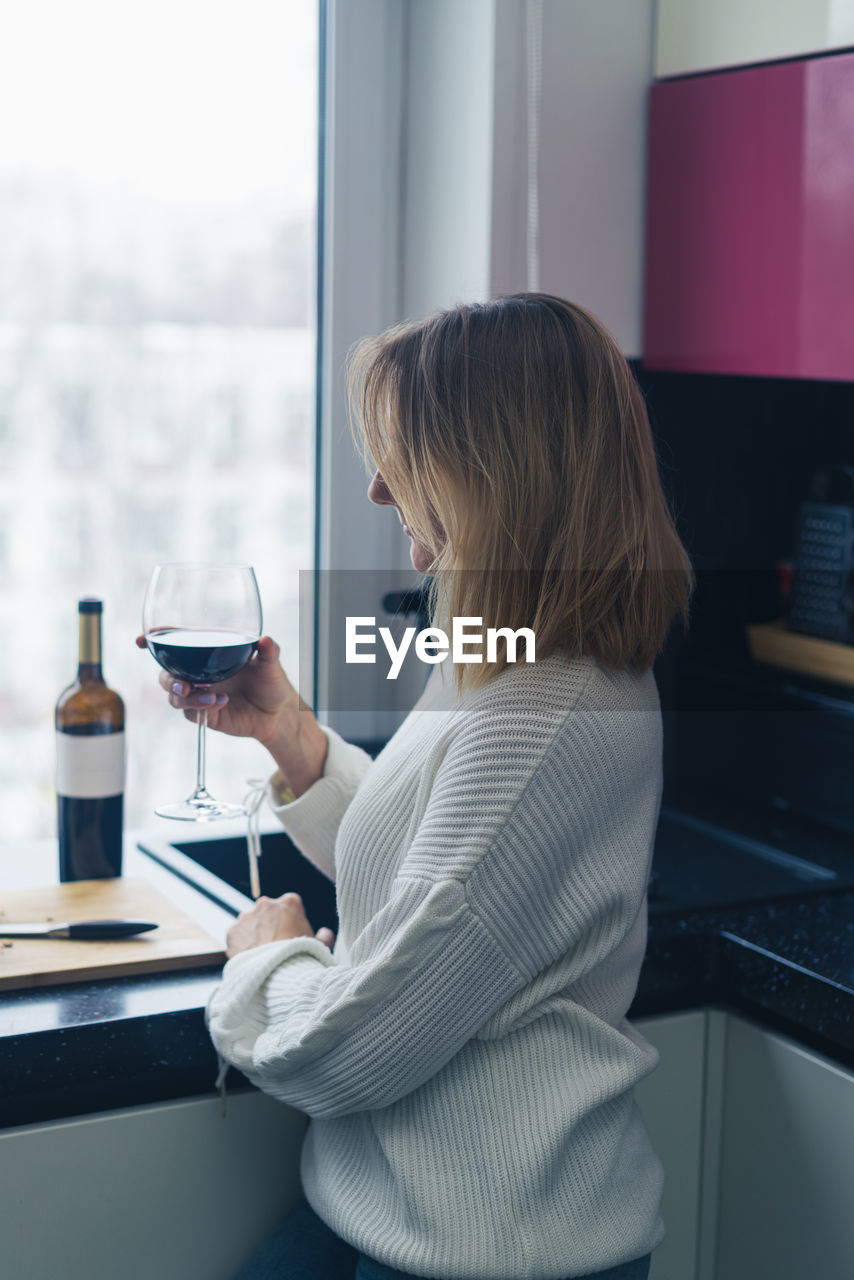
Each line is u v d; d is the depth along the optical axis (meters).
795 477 2.05
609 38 1.77
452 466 1.06
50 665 1.99
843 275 1.56
